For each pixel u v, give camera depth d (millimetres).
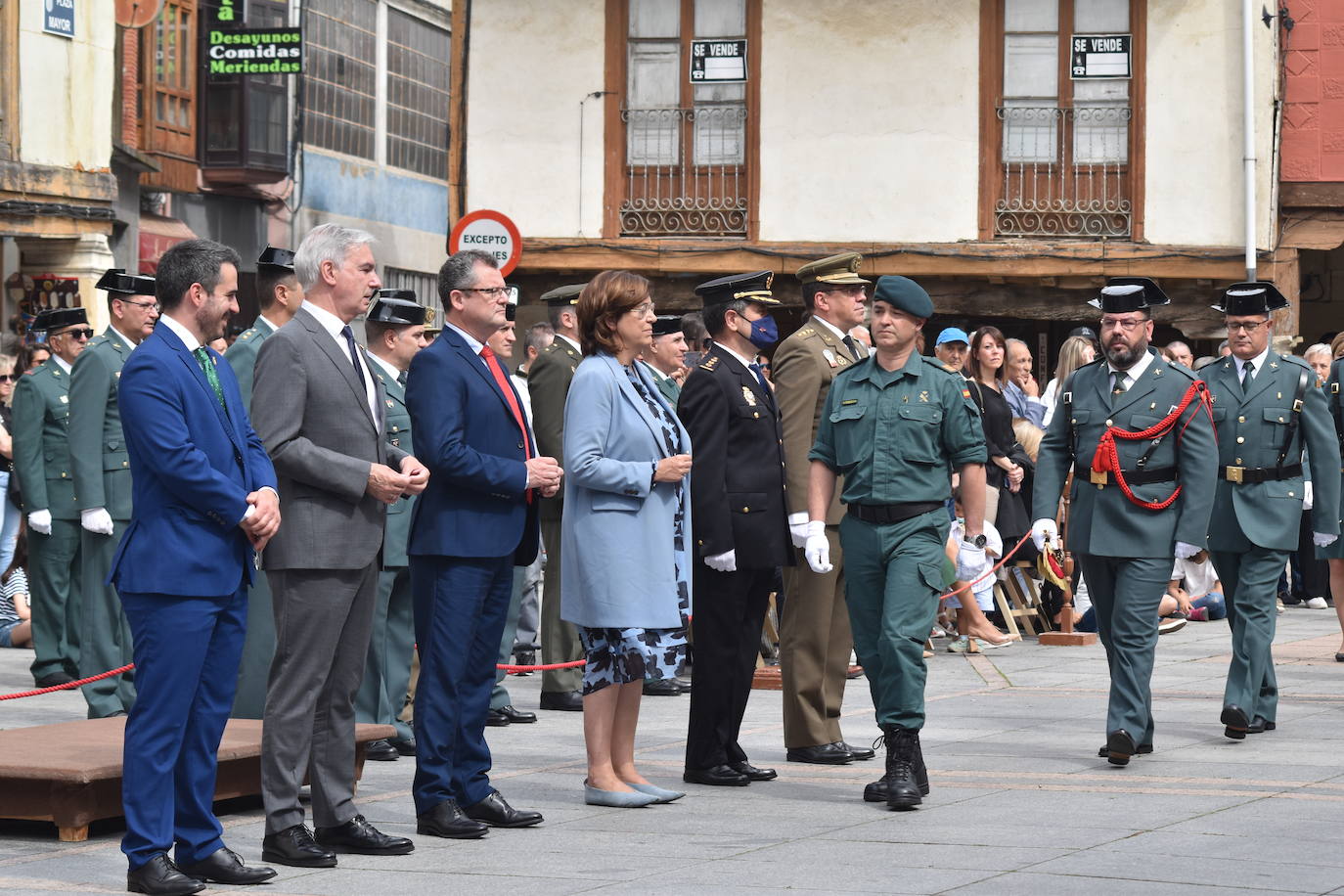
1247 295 9812
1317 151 21438
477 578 7027
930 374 7852
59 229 18375
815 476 8102
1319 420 9867
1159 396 8719
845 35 21656
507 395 7176
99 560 10047
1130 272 21172
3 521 14250
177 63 24141
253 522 6195
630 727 7797
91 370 9992
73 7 18719
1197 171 21297
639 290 7516
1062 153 21531
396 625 9328
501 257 14938
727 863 6445
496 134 22000
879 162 21672
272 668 6598
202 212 25000
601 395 7402
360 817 6762
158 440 6047
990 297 21703
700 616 8172
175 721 6105
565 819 7371
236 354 8570
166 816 6105
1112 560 8773
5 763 6984
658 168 21938
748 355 8383
